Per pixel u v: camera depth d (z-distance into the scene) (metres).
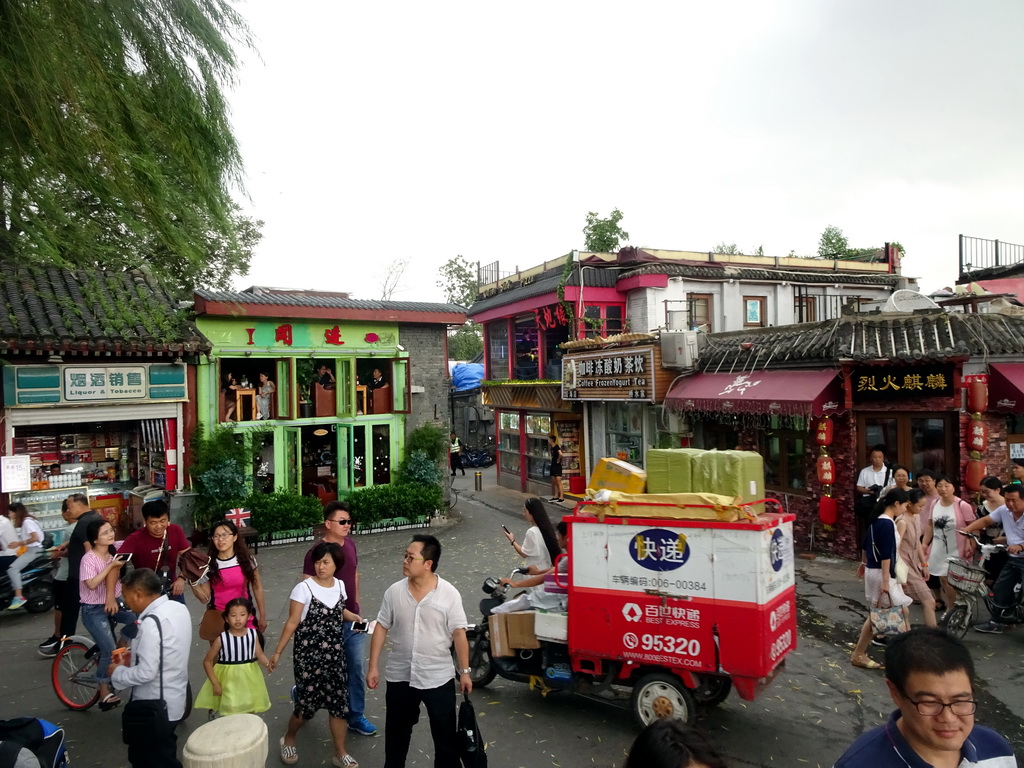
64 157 6.65
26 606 9.64
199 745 3.92
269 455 14.82
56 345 11.57
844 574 10.44
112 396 12.36
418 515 15.42
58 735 4.10
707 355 13.41
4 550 9.33
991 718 5.87
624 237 20.55
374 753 5.52
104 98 6.83
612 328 16.80
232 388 14.40
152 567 6.80
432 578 4.71
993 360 10.15
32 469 12.77
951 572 7.56
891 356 10.25
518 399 19.44
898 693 2.36
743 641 5.04
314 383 15.36
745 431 13.05
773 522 5.24
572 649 5.67
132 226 7.32
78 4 6.65
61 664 6.57
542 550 6.70
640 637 5.39
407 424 16.39
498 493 20.30
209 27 7.46
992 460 10.41
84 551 7.44
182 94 7.42
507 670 6.34
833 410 10.95
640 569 5.41
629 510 5.46
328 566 5.30
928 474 8.51
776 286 17.59
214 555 5.79
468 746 4.45
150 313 13.32
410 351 16.41
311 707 5.13
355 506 14.78
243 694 5.13
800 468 12.20
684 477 5.61
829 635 7.94
